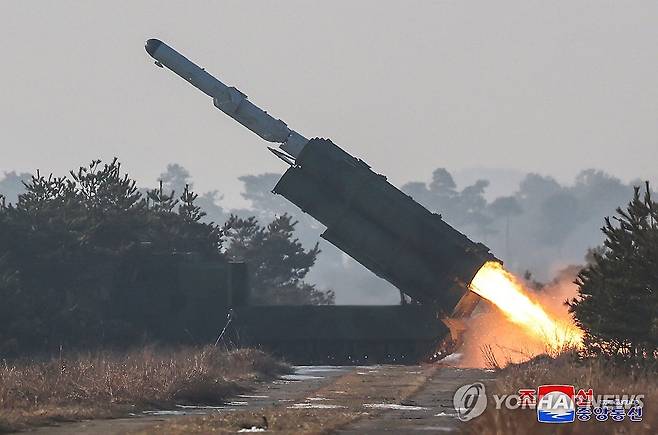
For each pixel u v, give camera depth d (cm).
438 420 15025
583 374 17062
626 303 19475
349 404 18375
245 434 13025
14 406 16325
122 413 16738
